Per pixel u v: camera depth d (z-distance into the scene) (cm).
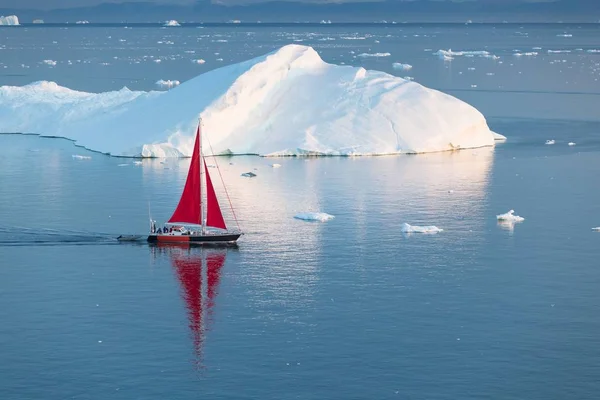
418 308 8250
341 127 15025
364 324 7894
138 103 16375
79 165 14125
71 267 9369
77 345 7481
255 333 7725
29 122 17375
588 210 11506
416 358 7231
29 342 7538
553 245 10069
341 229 10619
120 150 14925
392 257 9631
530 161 14538
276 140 14925
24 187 12625
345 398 6606
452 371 7019
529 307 8275
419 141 15075
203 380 6881
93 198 11975
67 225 10762
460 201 11938
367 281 8925
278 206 11612
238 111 15112
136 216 11144
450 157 14800
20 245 10044
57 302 8419
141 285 8862
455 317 8044
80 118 16912
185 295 8594
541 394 6688
